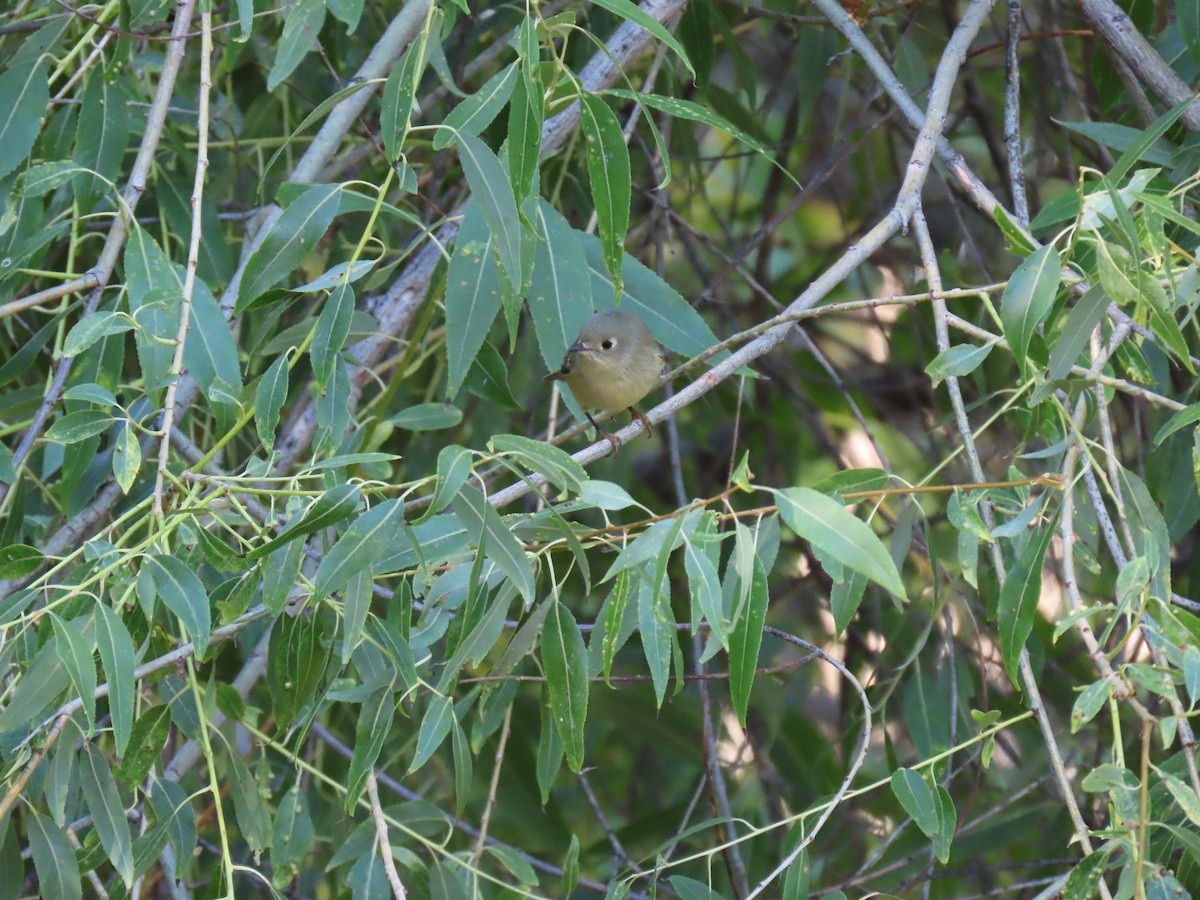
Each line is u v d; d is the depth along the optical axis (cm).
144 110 923
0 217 782
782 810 1035
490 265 679
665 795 1214
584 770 884
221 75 1010
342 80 897
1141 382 582
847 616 625
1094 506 597
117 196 705
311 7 667
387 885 670
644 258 1099
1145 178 573
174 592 534
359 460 536
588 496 508
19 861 630
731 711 1106
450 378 670
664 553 482
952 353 575
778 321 607
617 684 1081
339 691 633
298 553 548
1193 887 618
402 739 988
